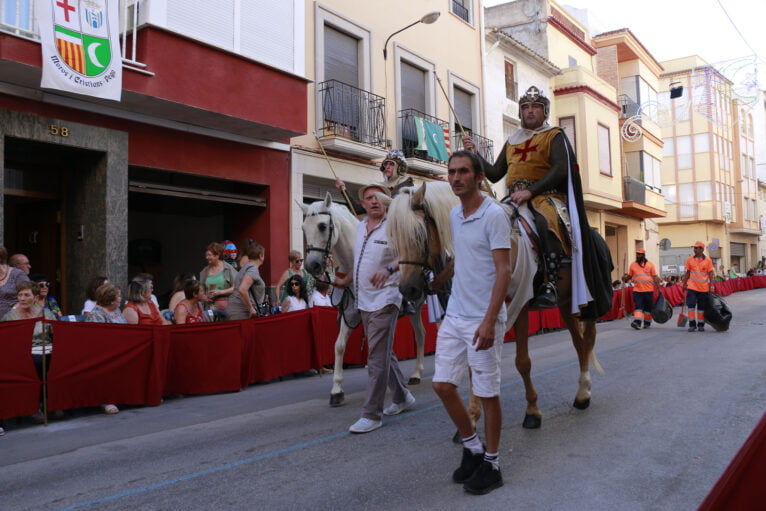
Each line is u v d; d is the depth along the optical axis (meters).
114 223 8.70
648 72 30.14
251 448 4.57
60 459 4.52
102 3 7.86
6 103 7.79
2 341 5.45
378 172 13.73
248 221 11.59
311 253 5.86
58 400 5.81
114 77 7.94
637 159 27.67
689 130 41.28
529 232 4.53
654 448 4.16
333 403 6.05
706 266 11.86
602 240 5.63
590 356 5.62
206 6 9.53
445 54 16.48
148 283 7.40
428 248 4.43
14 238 9.66
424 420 5.26
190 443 4.83
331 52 13.00
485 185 4.95
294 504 3.38
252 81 10.07
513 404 5.70
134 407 6.53
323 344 8.69
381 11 14.29
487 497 3.38
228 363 7.27
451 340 3.52
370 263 5.05
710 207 40.66
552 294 4.54
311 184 12.73
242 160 10.84
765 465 1.87
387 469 3.93
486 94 18.17
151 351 6.56
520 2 23.41
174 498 3.56
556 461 3.96
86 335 6.05
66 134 8.19
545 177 4.73
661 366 7.55
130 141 9.20
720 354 8.40
